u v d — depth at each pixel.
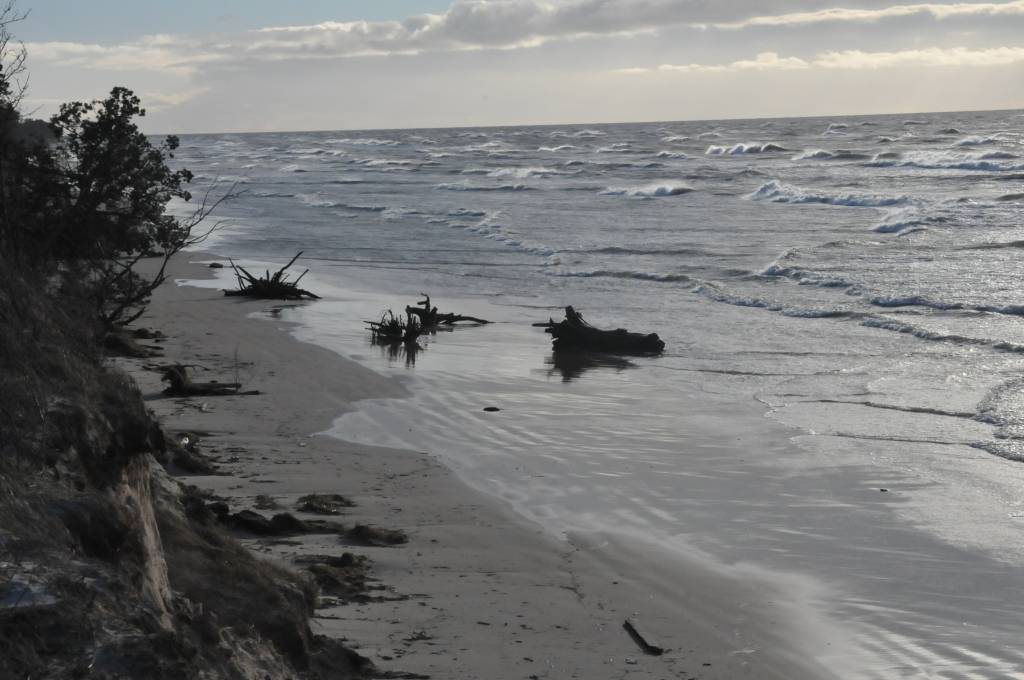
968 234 47.53
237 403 20.84
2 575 5.34
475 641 10.12
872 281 36.97
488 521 14.45
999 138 104.12
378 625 10.26
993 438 19.03
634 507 15.42
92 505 6.50
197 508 10.23
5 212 13.73
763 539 14.16
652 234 53.94
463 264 46.22
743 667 10.12
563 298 37.25
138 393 8.50
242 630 7.83
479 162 125.06
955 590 12.42
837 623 11.44
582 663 9.86
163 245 25.95
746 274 40.69
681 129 194.62
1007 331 28.36
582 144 152.38
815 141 129.88
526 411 21.34
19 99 19.89
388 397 22.17
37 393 7.35
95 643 5.09
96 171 23.48
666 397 22.75
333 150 173.75
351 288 39.94
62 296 11.55
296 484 15.62
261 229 62.53
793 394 22.92
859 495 16.09
